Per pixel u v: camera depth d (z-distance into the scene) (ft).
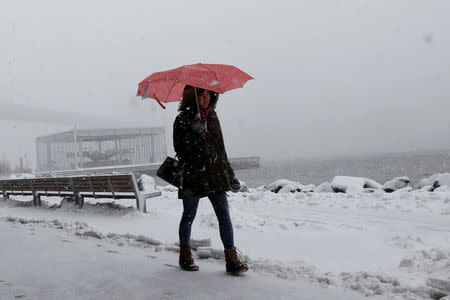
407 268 13.52
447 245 18.34
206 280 12.34
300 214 30.22
